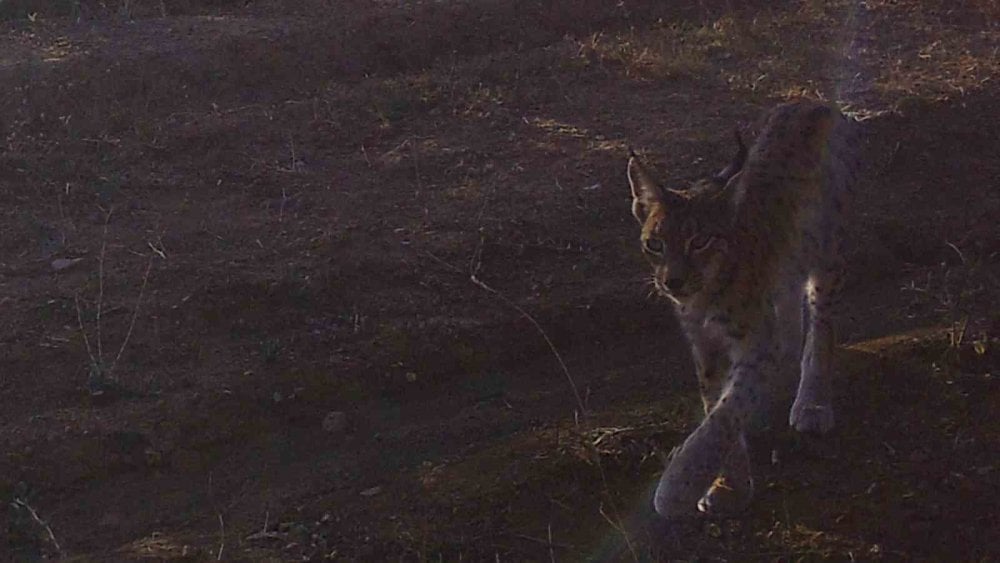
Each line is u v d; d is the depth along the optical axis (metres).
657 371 2.97
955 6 5.00
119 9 4.73
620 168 3.65
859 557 2.50
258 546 2.50
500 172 3.64
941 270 3.32
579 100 4.08
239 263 3.19
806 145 2.71
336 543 2.52
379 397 2.90
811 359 2.81
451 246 3.29
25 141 3.71
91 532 2.55
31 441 2.69
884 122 3.87
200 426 2.76
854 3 5.09
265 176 3.60
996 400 2.86
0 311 3.01
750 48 4.55
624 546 2.54
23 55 4.20
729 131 3.85
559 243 3.34
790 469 2.71
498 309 3.11
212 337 2.98
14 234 3.31
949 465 2.70
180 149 3.73
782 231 2.64
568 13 4.79
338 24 4.47
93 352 2.92
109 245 3.27
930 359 2.97
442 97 4.07
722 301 2.54
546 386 2.94
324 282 3.13
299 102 4.02
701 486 2.47
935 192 3.63
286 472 2.69
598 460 2.68
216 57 4.21
